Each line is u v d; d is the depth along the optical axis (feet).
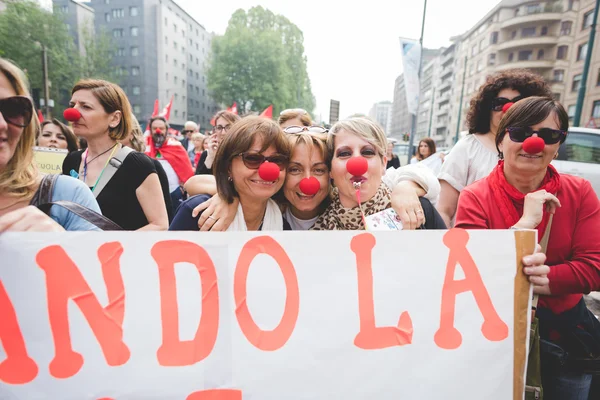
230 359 3.13
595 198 3.97
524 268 3.61
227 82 123.75
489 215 4.22
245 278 3.22
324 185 4.35
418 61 35.37
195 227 4.17
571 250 3.97
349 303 3.34
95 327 2.99
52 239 2.96
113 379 2.97
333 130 4.26
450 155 6.77
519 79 5.82
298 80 145.48
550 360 4.04
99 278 3.02
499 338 3.53
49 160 9.55
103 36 117.70
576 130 16.20
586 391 4.09
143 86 141.08
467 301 3.52
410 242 3.49
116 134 5.75
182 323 3.10
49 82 86.79
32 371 2.91
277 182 3.93
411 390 3.34
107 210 5.51
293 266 3.29
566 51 96.58
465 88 138.72
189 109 174.19
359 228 4.27
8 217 3.07
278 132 3.84
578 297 4.11
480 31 126.31
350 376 3.27
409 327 3.41
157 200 5.80
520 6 107.86
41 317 2.93
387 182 5.28
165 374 3.03
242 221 4.08
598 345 4.01
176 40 155.63
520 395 3.57
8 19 79.61
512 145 3.89
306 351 3.23
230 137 3.83
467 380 3.43
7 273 2.90
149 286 3.08
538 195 3.79
